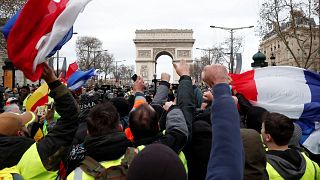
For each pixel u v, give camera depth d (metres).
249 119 7.63
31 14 4.73
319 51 48.72
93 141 4.91
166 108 6.71
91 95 17.53
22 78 64.38
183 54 131.12
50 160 5.07
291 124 5.84
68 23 4.79
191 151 6.18
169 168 2.59
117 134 5.00
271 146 5.94
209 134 6.14
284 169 5.53
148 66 131.38
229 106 3.29
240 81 9.30
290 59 103.00
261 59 17.06
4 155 5.16
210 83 3.50
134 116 5.82
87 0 4.85
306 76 9.14
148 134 5.80
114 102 8.70
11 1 43.06
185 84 6.29
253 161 5.07
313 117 8.67
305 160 5.83
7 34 5.00
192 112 6.20
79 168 4.82
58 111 5.14
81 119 7.29
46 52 4.77
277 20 48.12
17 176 4.91
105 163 4.85
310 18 47.03
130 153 4.74
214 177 3.01
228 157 3.07
